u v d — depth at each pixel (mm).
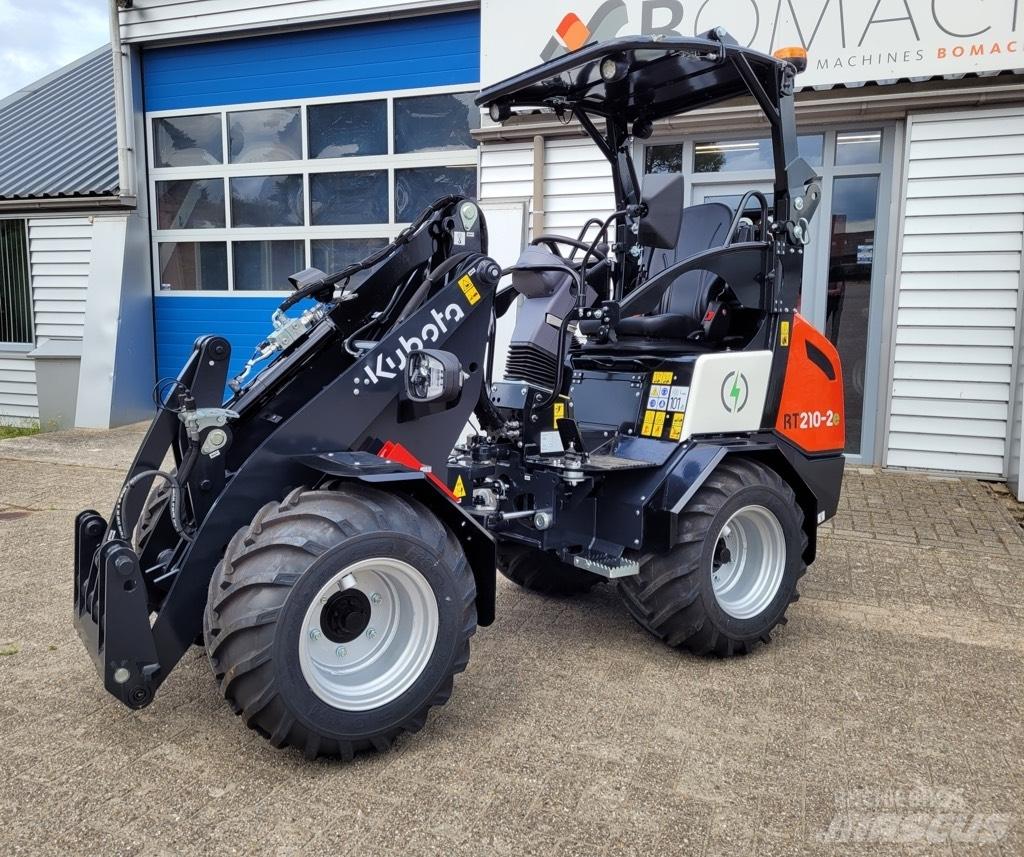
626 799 2545
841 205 7203
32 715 3023
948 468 7035
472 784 2613
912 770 2729
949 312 6875
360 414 2975
